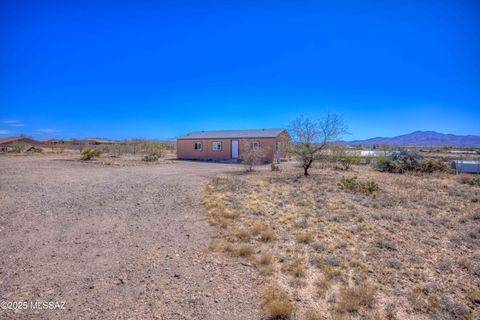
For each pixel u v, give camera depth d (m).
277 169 19.98
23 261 4.76
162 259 4.96
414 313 3.52
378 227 6.96
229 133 31.58
